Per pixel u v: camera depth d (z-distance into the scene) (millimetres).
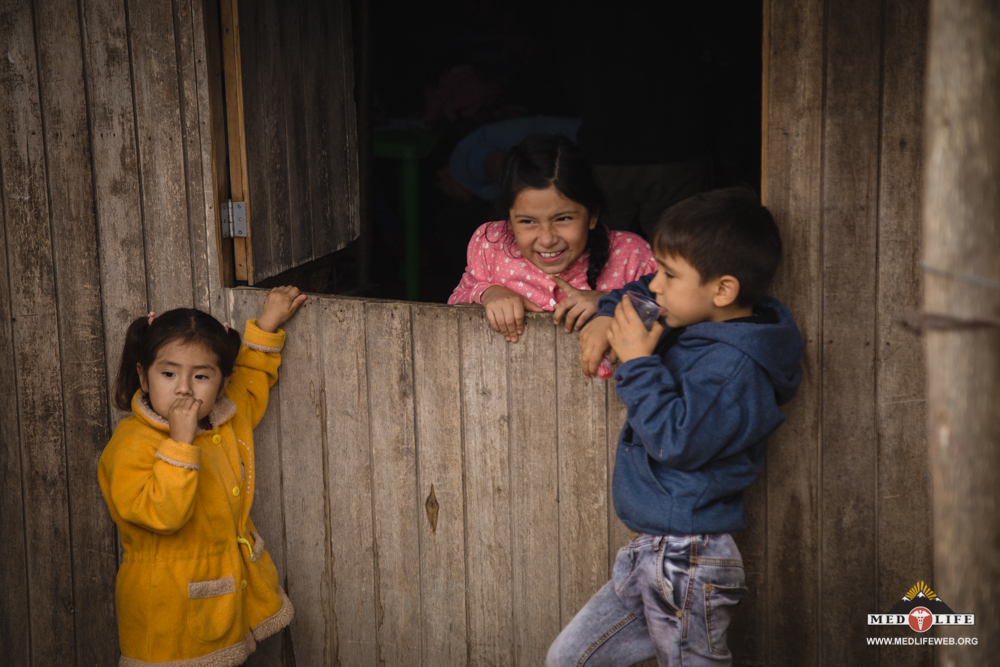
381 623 2539
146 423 2211
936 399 1282
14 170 2465
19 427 2596
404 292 4660
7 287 2527
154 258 2461
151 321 2189
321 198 2803
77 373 2551
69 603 2676
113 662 2689
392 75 5207
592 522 2318
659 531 1960
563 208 2211
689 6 3311
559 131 4074
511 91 4828
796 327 1984
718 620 1979
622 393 1925
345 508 2498
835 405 2160
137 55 2357
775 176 2098
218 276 2434
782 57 2053
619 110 3336
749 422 1889
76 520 2627
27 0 2383
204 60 2318
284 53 2553
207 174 2383
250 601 2369
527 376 2289
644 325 1959
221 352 2180
